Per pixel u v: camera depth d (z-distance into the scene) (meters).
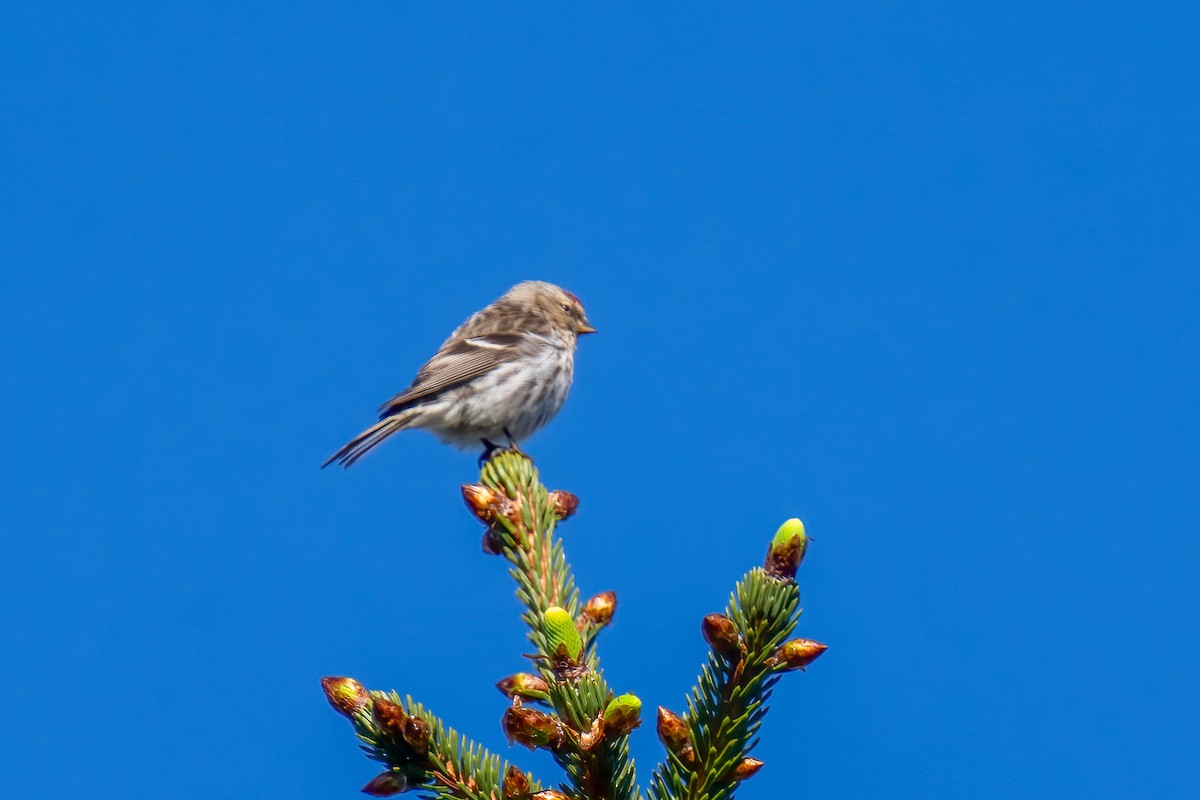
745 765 6.41
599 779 6.24
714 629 6.43
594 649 7.20
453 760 6.39
